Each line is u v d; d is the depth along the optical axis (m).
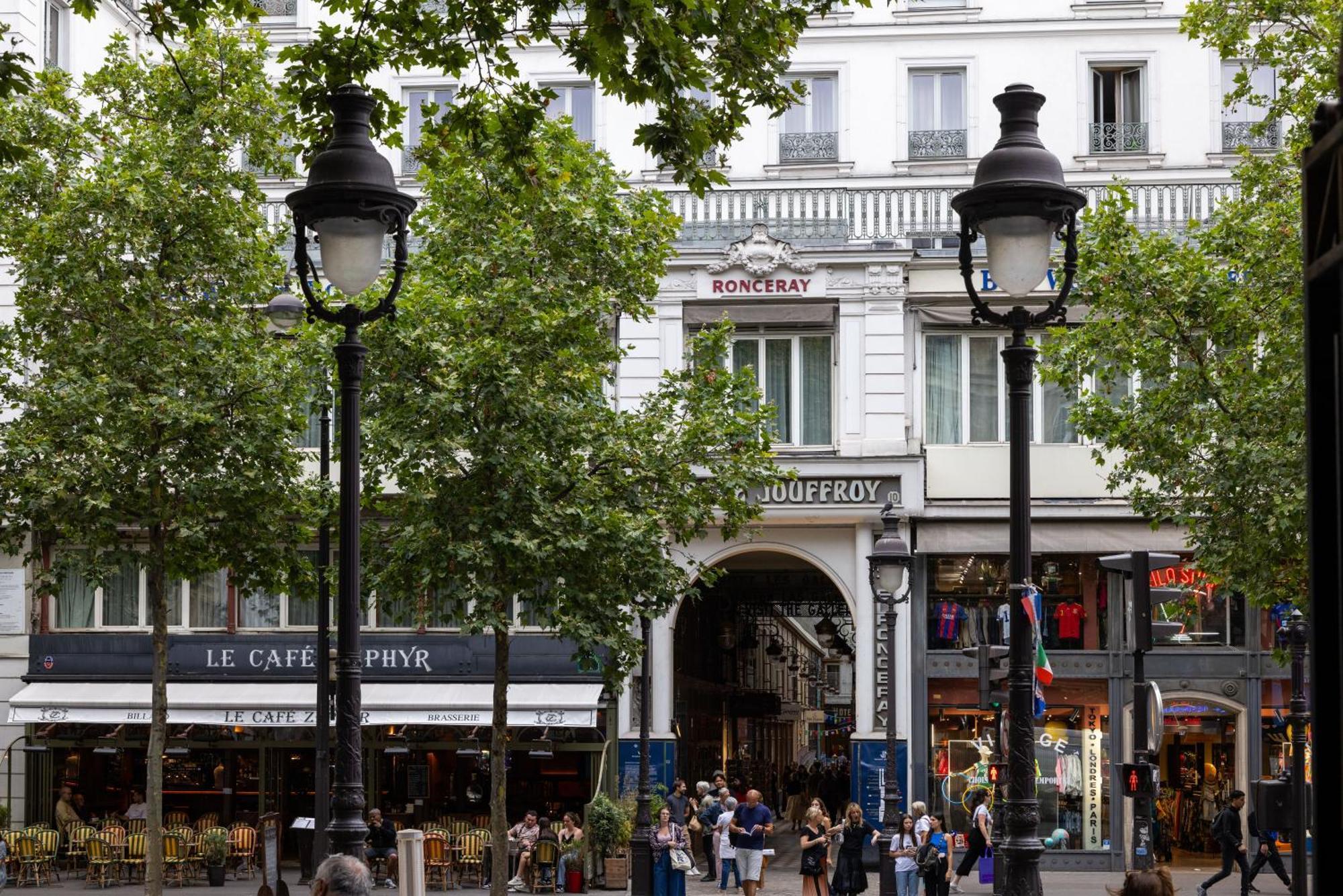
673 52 12.42
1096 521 33.53
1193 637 33.56
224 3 14.44
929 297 34.28
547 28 13.64
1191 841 33.53
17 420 24.17
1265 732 33.28
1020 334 11.98
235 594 34.50
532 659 33.81
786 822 56.03
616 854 31.08
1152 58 36.09
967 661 33.88
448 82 37.00
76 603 34.69
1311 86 21.78
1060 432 34.28
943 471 34.25
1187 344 23.30
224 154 24.56
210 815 33.41
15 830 33.09
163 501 23.97
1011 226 11.70
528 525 23.11
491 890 22.22
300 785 34.81
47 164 24.34
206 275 24.25
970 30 36.38
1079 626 33.84
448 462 23.12
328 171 11.34
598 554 23.23
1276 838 33.19
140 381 23.83
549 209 23.31
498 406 22.66
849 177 36.38
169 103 24.12
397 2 14.10
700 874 35.06
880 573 25.52
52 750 34.75
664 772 34.06
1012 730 11.56
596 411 24.39
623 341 34.22
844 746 65.50
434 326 23.06
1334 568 3.60
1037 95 12.00
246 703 33.25
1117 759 33.38
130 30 36.72
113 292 23.52
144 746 34.59
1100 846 33.31
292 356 23.95
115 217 23.23
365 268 11.47
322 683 23.50
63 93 24.33
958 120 36.47
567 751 34.09
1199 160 35.91
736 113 13.82
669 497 24.52
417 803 34.66
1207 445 22.81
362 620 34.31
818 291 34.19
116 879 31.20
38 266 23.17
